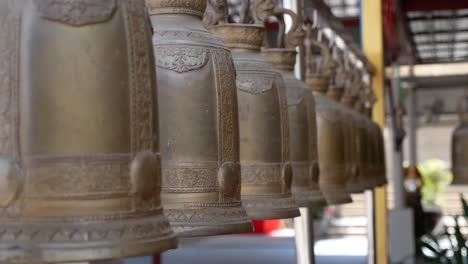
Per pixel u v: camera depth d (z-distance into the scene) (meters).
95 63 1.06
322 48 3.15
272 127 1.88
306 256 3.37
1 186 1.03
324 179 2.87
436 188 19.06
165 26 1.53
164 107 1.47
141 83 1.11
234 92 1.54
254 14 2.21
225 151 1.50
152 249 1.09
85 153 1.06
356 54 4.38
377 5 5.32
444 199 19.05
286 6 3.02
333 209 16.42
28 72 1.05
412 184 10.37
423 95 14.73
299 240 3.38
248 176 1.85
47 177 1.04
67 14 1.05
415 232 9.31
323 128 2.87
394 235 7.64
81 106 1.05
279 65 2.31
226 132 1.50
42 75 1.05
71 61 1.05
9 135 1.04
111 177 1.07
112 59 1.08
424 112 14.79
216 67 1.50
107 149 1.07
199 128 1.48
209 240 14.97
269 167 1.87
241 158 1.86
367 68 4.91
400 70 6.82
